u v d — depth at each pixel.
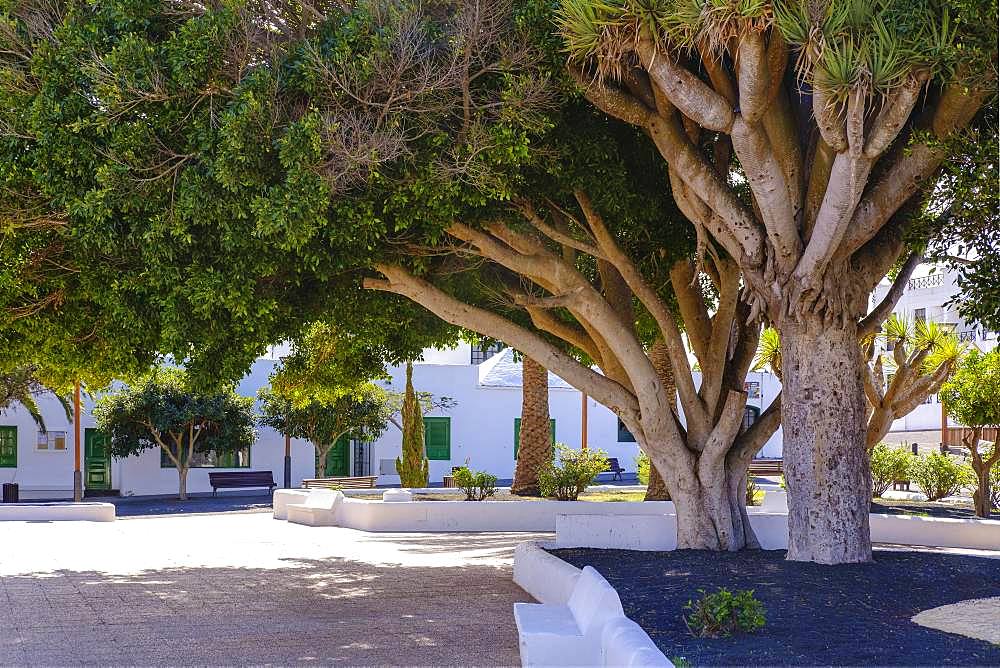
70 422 33.62
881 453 23.72
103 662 8.23
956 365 16.36
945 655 6.98
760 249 11.61
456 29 10.48
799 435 11.75
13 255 11.20
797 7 8.89
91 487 33.91
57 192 10.43
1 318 11.57
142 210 10.62
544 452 24.55
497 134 10.38
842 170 9.87
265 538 19.03
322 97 10.41
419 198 10.70
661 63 10.01
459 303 12.91
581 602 7.77
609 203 11.80
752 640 7.60
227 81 10.44
